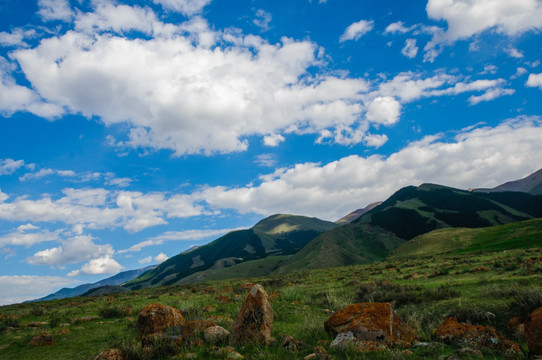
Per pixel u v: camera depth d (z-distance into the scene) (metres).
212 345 10.17
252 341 10.16
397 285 24.89
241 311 10.94
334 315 10.27
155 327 12.73
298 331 12.23
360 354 7.93
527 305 10.63
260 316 10.62
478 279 23.70
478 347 7.85
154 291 54.91
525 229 102.44
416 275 36.22
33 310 26.95
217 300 25.95
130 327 16.72
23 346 14.27
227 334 11.19
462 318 12.20
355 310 10.04
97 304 35.19
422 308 15.92
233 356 8.80
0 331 18.58
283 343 9.66
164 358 9.73
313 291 29.92
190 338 11.02
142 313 13.06
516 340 9.16
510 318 11.09
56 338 15.66
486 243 101.00
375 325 9.17
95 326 18.45
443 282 25.36
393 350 8.05
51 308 33.91
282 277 65.75
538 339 6.91
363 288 23.97
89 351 12.32
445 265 44.78
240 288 33.81
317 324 12.37
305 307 19.59
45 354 12.61
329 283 38.19
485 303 13.91
